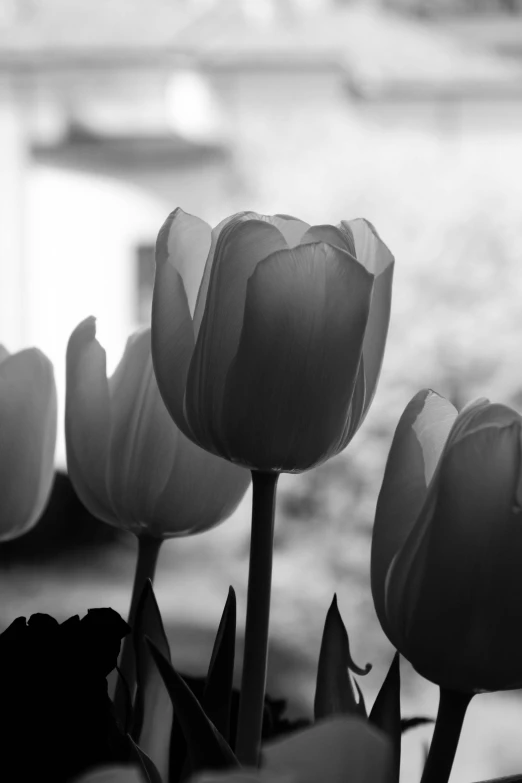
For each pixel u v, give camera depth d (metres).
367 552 3.37
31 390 0.46
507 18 7.20
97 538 3.58
